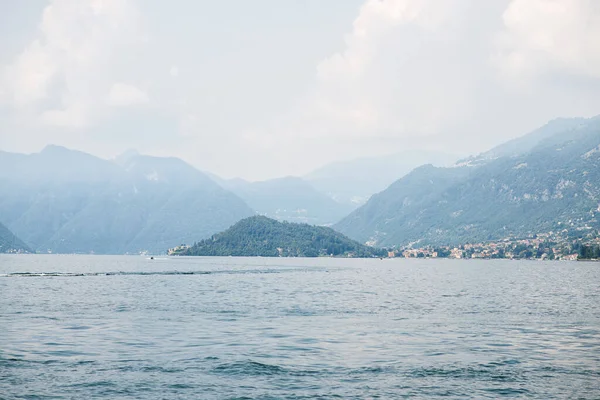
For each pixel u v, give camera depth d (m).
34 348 70.69
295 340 77.56
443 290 179.62
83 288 180.00
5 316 103.31
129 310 114.00
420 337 80.50
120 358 65.31
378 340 77.81
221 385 54.97
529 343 75.75
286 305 126.56
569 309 119.38
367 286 199.38
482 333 84.31
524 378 57.50
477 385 55.12
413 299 144.50
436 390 53.56
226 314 108.06
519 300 142.62
